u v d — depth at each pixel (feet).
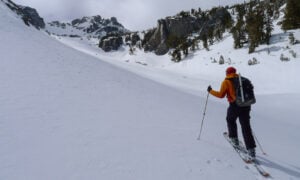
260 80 158.51
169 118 26.99
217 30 318.45
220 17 378.32
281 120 55.67
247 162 17.67
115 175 13.14
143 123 22.90
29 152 13.87
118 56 501.15
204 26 379.35
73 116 20.74
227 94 19.02
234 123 19.44
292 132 38.29
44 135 16.20
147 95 39.32
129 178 13.10
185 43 304.30
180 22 407.23
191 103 49.14
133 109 27.53
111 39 565.12
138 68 192.75
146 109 29.04
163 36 404.98
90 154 14.87
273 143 25.41
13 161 12.71
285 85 141.08
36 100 22.40
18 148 14.03
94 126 19.45
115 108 26.13
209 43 306.76
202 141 20.88
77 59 49.73
